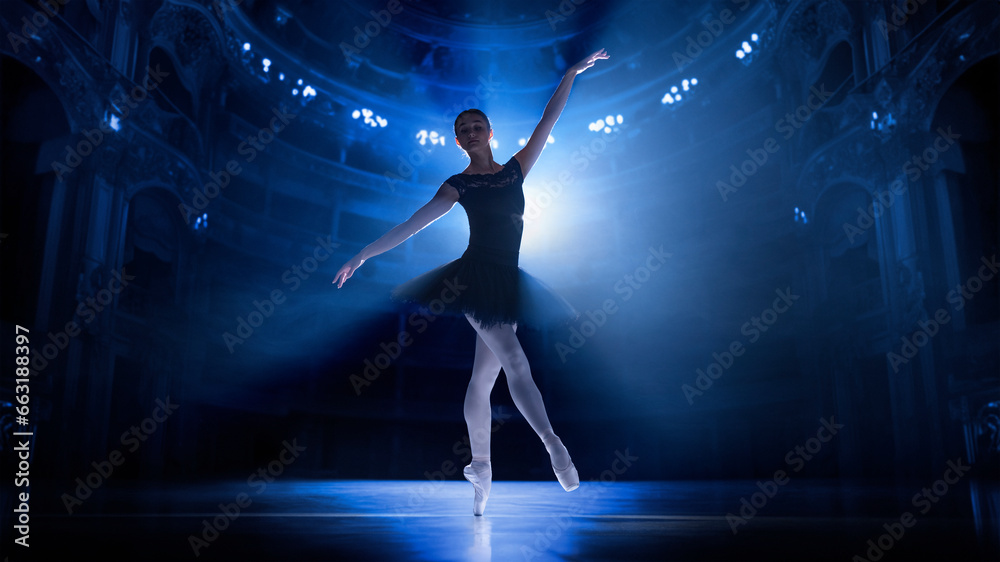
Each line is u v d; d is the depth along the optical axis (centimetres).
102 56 1678
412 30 3006
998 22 1391
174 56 2162
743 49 2523
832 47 2042
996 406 1367
